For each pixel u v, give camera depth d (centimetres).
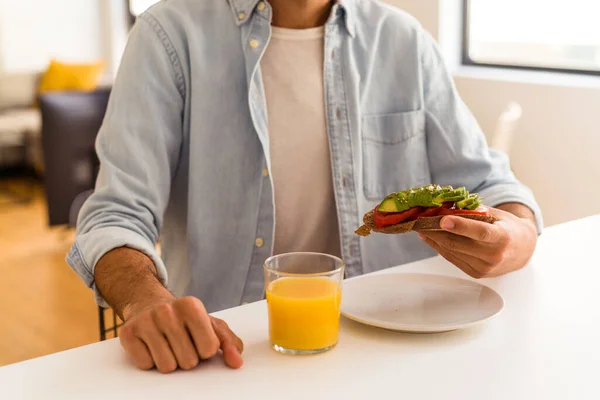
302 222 141
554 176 293
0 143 543
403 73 146
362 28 144
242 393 77
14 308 317
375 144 145
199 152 133
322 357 85
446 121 148
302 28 139
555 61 316
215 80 132
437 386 78
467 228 94
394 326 89
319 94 139
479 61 341
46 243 415
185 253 141
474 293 103
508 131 306
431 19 335
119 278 100
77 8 648
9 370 83
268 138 136
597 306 101
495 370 82
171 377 81
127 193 119
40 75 613
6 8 616
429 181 151
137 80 126
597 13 298
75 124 388
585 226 143
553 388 78
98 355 87
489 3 335
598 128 274
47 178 395
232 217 136
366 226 98
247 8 132
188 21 132
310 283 86
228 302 139
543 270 117
